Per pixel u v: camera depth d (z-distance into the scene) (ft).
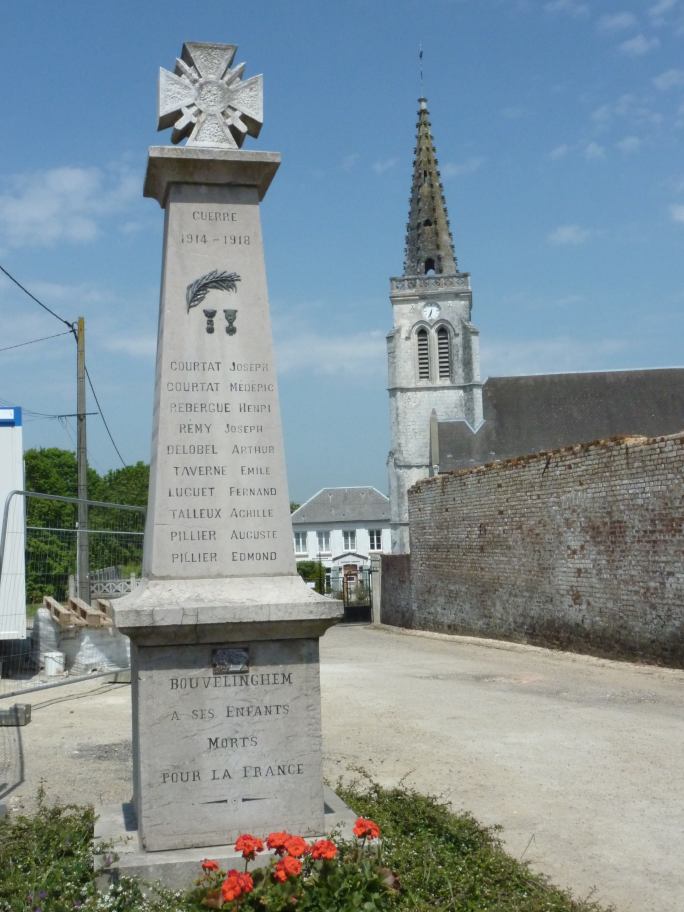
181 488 20.06
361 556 281.54
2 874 17.48
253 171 21.09
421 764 29.19
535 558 68.33
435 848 19.08
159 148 20.58
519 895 17.17
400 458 209.26
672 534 51.19
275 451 20.57
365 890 16.21
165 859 17.95
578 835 21.97
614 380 203.31
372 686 47.24
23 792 26.50
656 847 21.07
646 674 50.34
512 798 25.17
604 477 58.54
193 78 21.74
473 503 80.43
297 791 19.21
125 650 52.49
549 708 39.50
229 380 20.57
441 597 88.69
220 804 18.88
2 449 51.39
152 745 18.71
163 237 21.70
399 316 213.66
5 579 46.16
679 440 50.72
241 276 20.97
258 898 15.72
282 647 19.42
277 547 20.29
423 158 231.09
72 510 53.26
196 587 19.61
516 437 197.88
